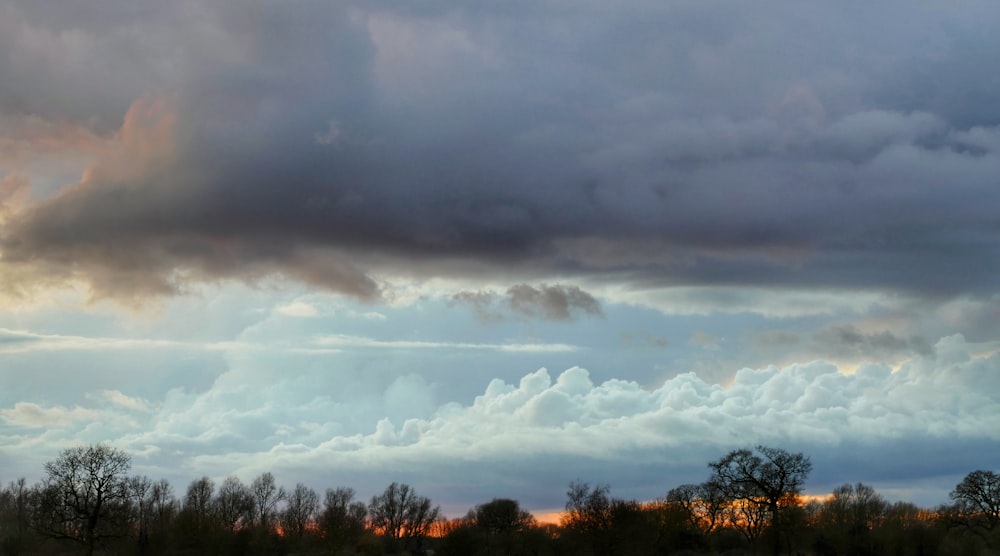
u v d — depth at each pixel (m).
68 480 179.62
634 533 188.25
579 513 188.75
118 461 185.50
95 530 184.12
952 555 196.75
